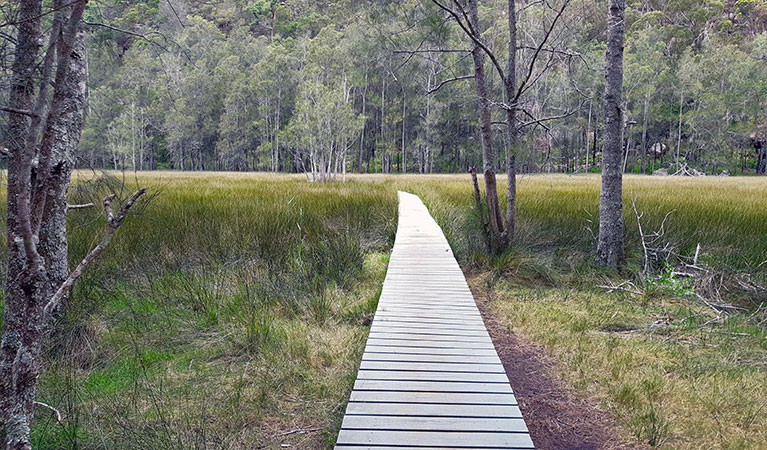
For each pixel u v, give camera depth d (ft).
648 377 12.98
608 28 23.82
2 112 7.80
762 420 10.96
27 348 6.38
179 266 22.27
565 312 18.42
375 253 28.58
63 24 6.19
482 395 10.92
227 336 15.47
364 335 15.84
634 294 21.02
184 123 165.37
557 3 26.40
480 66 25.64
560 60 26.55
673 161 173.47
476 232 29.71
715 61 165.27
